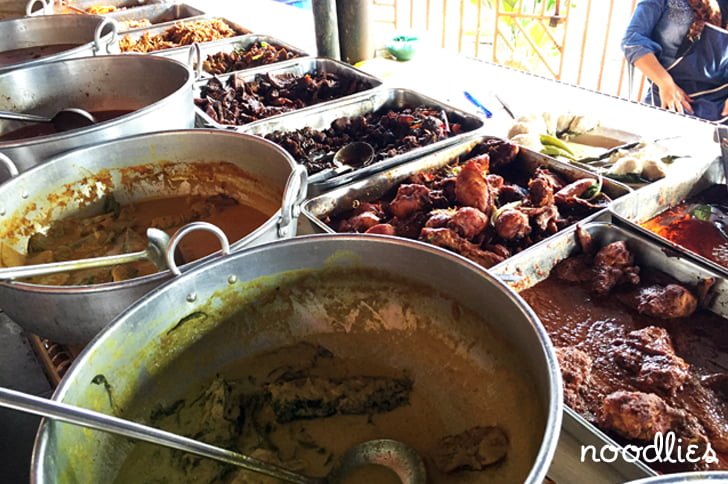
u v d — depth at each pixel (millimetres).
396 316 1061
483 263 1550
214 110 2436
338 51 3055
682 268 1492
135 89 2113
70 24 2736
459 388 978
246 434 958
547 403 731
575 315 1457
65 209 1513
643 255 1567
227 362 1059
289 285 1057
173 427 959
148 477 885
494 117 2400
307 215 1644
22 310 1087
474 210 1629
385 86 2572
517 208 1719
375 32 3148
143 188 1621
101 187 1553
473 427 928
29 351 1578
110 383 883
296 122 2338
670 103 3275
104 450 866
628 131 2188
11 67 1979
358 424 975
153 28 3535
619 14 4086
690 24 3174
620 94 4105
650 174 1858
